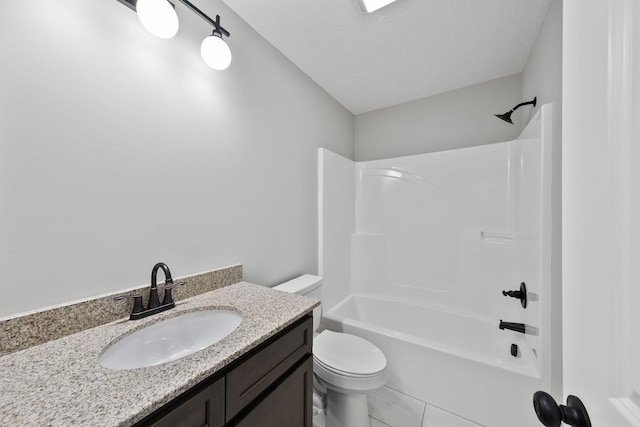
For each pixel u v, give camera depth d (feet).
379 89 7.02
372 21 4.49
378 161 7.96
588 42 1.32
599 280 1.18
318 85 6.72
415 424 4.51
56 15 2.44
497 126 6.56
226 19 4.17
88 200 2.66
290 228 5.67
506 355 5.58
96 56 2.71
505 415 4.23
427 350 4.95
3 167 2.16
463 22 4.49
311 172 6.42
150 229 3.20
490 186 6.33
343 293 7.55
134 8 3.00
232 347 2.29
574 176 1.45
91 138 2.67
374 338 5.57
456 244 6.77
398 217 7.63
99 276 2.75
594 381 1.20
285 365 2.90
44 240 2.38
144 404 1.62
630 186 1.01
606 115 1.15
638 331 0.96
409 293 7.41
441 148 7.32
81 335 2.47
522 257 5.12
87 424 1.45
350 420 4.13
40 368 1.96
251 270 4.66
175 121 3.46
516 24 4.52
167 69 3.36
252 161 4.69
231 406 2.26
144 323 2.75
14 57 2.21
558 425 1.26
